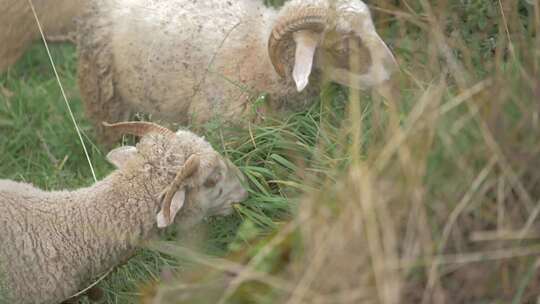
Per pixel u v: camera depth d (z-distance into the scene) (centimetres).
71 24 1897
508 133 1134
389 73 1620
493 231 1102
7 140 2012
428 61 1452
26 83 2208
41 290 1423
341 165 1395
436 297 1073
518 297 1070
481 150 1127
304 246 1130
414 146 1134
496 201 1116
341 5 1645
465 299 1088
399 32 1720
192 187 1431
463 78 1345
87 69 1912
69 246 1428
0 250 1382
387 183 1114
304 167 1530
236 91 1759
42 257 1411
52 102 2100
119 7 1853
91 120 1969
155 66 1817
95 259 1452
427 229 1087
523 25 1495
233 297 1154
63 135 2011
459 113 1180
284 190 1486
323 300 1076
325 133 1530
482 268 1088
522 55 1298
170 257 1522
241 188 1497
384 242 1081
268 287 1157
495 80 1197
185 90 1806
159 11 1820
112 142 1952
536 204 1102
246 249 1286
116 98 1917
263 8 1838
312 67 1720
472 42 1550
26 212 1416
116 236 1448
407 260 1076
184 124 1872
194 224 1495
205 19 1798
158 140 1455
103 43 1862
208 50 1778
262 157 1625
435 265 1073
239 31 1775
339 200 1146
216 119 1719
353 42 1631
